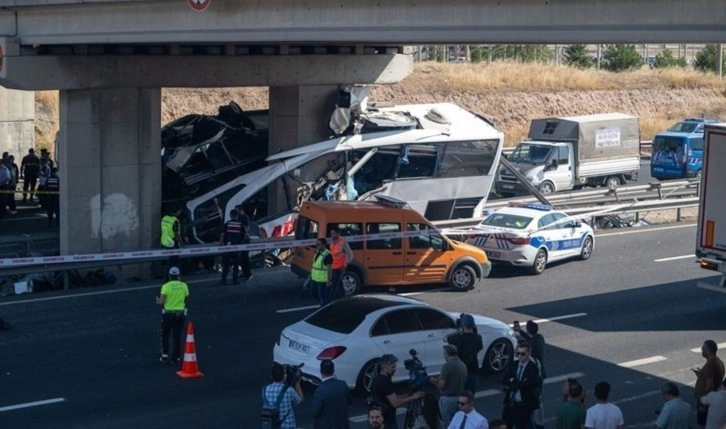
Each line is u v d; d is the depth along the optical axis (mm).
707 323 29297
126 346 25703
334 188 38500
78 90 36875
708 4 19703
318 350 21438
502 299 31688
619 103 84125
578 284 34000
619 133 57781
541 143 55062
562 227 36594
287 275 34531
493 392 22750
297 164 38031
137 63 37438
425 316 22656
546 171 53781
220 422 20172
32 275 33250
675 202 46094
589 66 94062
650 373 24438
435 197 40406
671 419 16547
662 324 29094
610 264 37312
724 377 19844
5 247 38125
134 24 32500
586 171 56156
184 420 20250
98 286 33062
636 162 58875
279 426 16875
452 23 24203
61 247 37719
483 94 77375
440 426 17891
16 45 35875
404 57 43844
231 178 41781
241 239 33156
